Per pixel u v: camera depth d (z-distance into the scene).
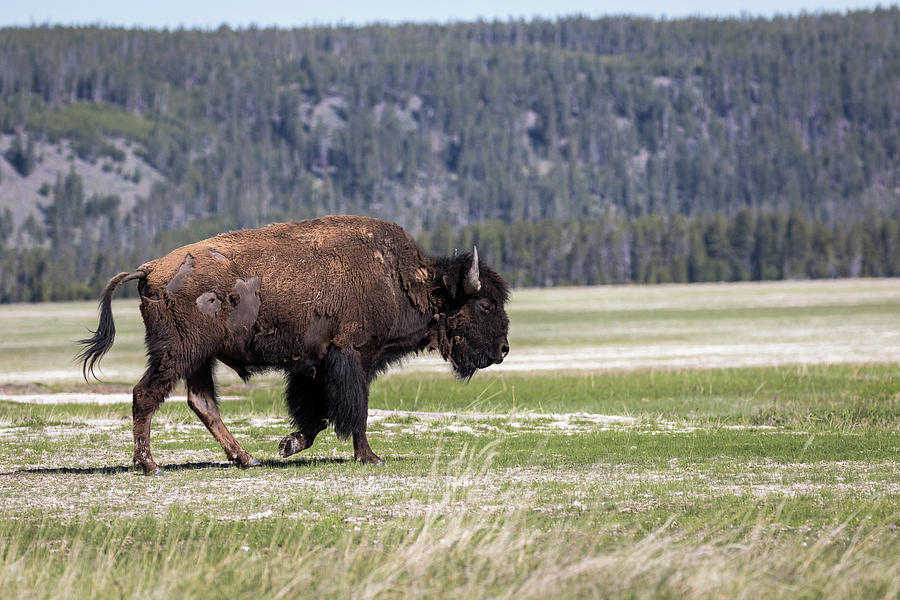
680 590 22.81
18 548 27.55
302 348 43.66
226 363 43.72
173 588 23.31
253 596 23.25
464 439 55.78
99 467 44.59
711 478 40.25
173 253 42.12
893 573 23.91
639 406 87.62
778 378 118.12
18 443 53.41
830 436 56.16
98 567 25.20
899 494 35.97
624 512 32.75
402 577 24.69
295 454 49.84
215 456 48.88
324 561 25.70
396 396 103.00
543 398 99.88
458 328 48.44
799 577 23.95
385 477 40.56
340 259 44.25
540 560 25.77
